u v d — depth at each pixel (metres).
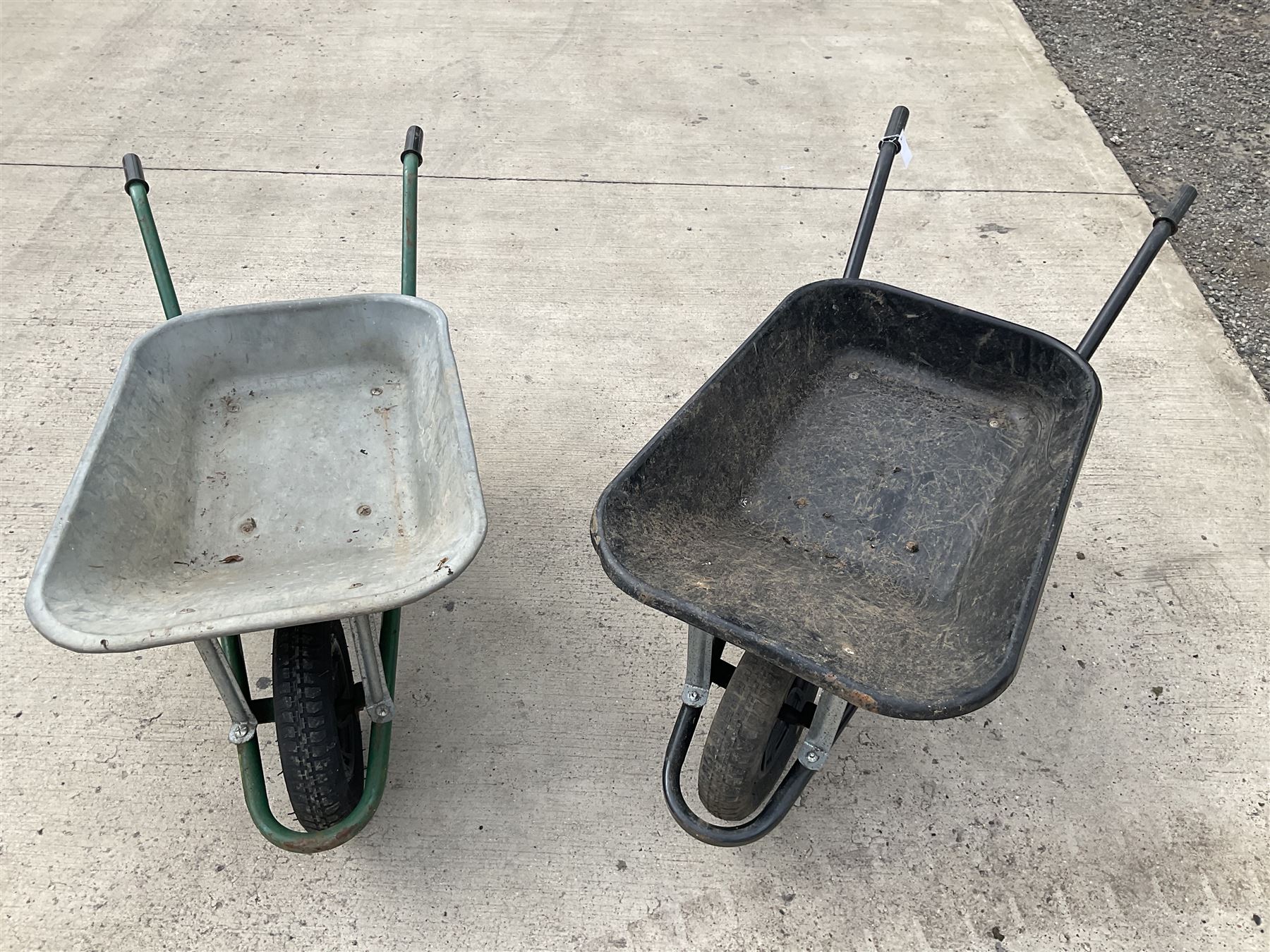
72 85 3.49
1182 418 2.42
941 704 1.06
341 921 1.56
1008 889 1.61
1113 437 2.37
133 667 1.88
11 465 2.24
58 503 2.17
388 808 1.70
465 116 3.42
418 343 1.75
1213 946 1.55
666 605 1.17
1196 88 3.64
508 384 2.51
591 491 2.26
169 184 3.07
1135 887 1.61
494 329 2.65
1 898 1.57
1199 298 2.75
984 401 1.85
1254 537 2.14
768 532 1.69
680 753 1.42
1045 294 2.77
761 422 1.75
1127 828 1.68
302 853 1.54
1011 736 1.81
